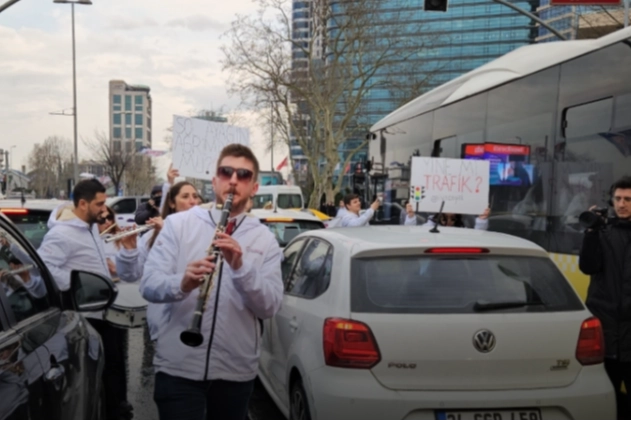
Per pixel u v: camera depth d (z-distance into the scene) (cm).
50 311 332
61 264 468
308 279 493
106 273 491
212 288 321
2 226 316
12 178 6475
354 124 4744
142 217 754
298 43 4128
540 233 747
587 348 405
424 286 409
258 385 661
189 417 322
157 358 330
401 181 1298
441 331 389
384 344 388
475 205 789
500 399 383
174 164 614
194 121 620
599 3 1309
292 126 4353
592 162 662
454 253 426
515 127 817
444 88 1100
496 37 7650
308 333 434
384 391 383
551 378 396
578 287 672
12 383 222
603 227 495
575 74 700
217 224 323
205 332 321
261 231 338
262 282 316
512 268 426
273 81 4041
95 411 316
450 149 1030
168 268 326
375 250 423
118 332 535
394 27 4081
